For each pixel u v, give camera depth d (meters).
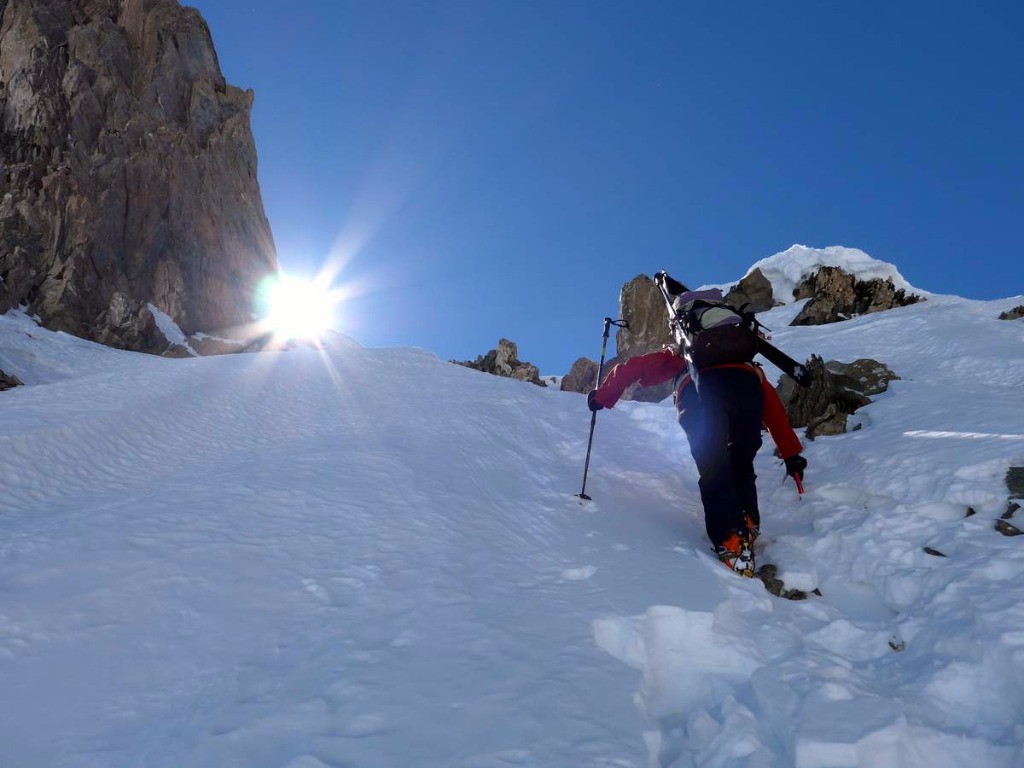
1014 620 2.80
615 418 8.22
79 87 40.97
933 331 15.04
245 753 2.02
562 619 2.96
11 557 3.23
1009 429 4.86
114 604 2.87
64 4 45.50
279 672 2.47
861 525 4.12
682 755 2.31
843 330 17.62
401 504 4.24
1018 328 14.55
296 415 8.87
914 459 4.66
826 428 6.21
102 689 2.37
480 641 2.68
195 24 50.31
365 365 12.55
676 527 4.72
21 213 36.25
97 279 36.31
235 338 41.56
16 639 2.60
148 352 33.78
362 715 2.17
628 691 2.47
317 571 3.29
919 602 3.31
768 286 28.47
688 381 4.66
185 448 7.51
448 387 10.16
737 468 4.37
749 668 2.89
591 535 4.29
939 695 2.65
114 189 38.66
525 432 7.23
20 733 2.14
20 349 23.81
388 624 2.81
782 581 3.79
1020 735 2.38
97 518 3.77
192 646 2.64
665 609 3.10
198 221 42.91
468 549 3.68
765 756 2.16
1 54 42.88
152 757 2.04
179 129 45.50
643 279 16.08
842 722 2.28
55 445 6.85
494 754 2.02
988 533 3.70
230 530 3.67
